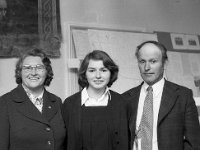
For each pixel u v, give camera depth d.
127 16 3.75
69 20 3.46
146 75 1.95
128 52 3.59
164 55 1.96
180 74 3.78
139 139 1.90
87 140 1.81
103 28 3.59
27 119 1.77
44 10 3.28
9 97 1.83
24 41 3.16
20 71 1.87
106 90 1.94
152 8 3.89
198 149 1.84
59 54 3.32
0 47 3.09
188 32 4.05
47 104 1.88
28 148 1.73
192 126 1.85
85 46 3.40
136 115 1.96
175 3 4.02
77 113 1.86
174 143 1.82
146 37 3.75
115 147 1.83
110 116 1.86
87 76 1.89
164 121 1.85
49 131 1.79
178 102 1.88
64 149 1.90
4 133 1.71
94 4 3.60
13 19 3.15
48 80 1.95
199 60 3.97
